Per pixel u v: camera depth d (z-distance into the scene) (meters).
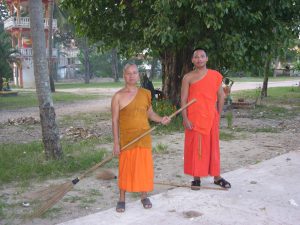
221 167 7.25
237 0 10.27
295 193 5.57
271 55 11.60
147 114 4.96
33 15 7.14
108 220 4.67
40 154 7.95
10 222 4.79
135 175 4.77
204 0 10.04
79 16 12.88
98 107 18.59
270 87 32.03
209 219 4.69
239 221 4.64
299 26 12.15
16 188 6.08
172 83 13.23
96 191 5.93
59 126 12.64
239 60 11.09
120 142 4.90
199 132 5.47
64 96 25.77
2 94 27.25
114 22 12.78
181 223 4.58
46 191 5.44
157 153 8.40
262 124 12.66
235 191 5.62
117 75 52.75
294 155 7.73
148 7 11.47
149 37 10.73
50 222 4.80
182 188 5.78
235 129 11.64
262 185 5.89
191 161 5.57
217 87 5.48
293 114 15.15
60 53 63.00
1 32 30.86
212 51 10.83
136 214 4.84
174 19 10.52
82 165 7.16
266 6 11.16
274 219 4.70
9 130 12.04
